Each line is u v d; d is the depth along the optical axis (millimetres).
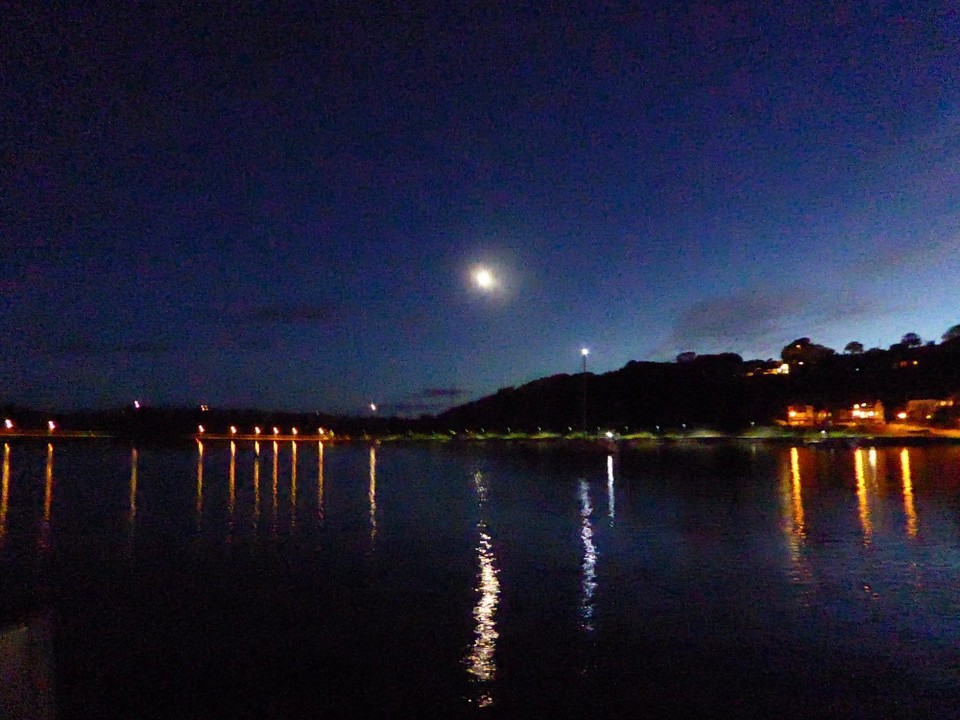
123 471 30562
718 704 6145
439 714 6059
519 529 14898
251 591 10023
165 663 7277
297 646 7742
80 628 8430
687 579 10430
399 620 8609
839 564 11242
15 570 11422
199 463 35219
